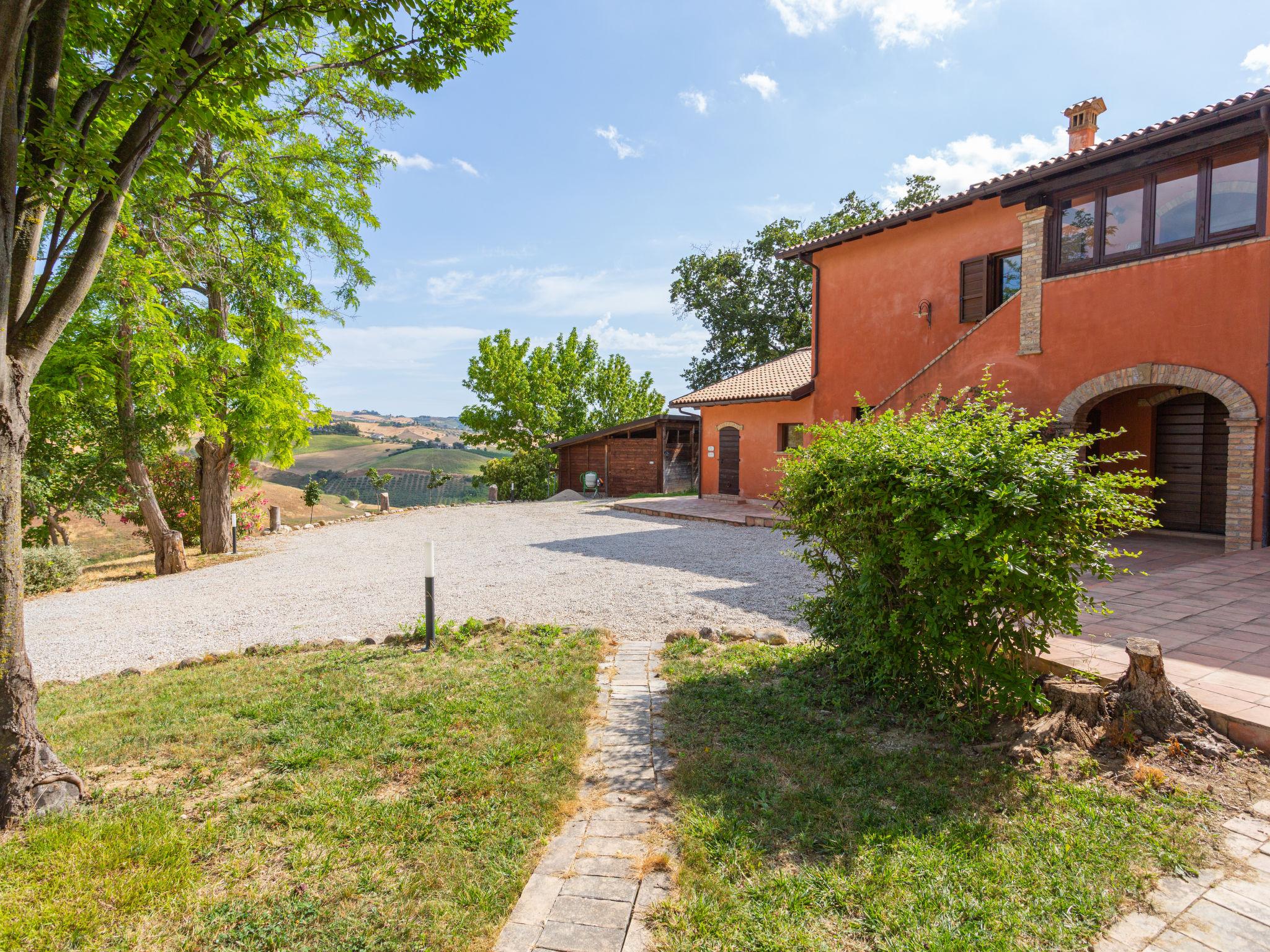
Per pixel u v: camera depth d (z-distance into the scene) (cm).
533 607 766
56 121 348
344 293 1470
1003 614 376
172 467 1680
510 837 299
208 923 250
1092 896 243
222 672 568
